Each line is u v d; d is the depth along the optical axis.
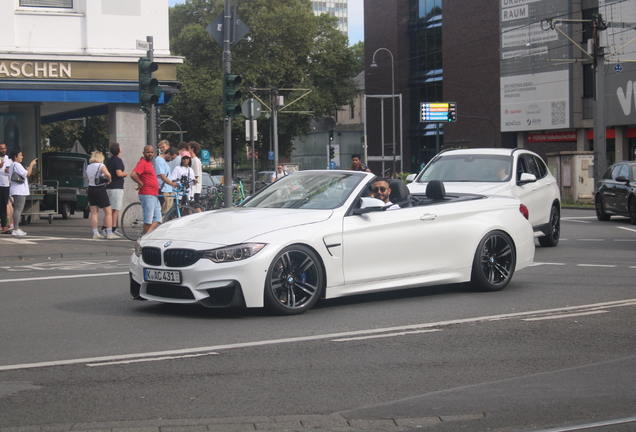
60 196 24.61
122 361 5.75
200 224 7.84
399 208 8.53
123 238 16.69
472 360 5.73
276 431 4.11
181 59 20.44
